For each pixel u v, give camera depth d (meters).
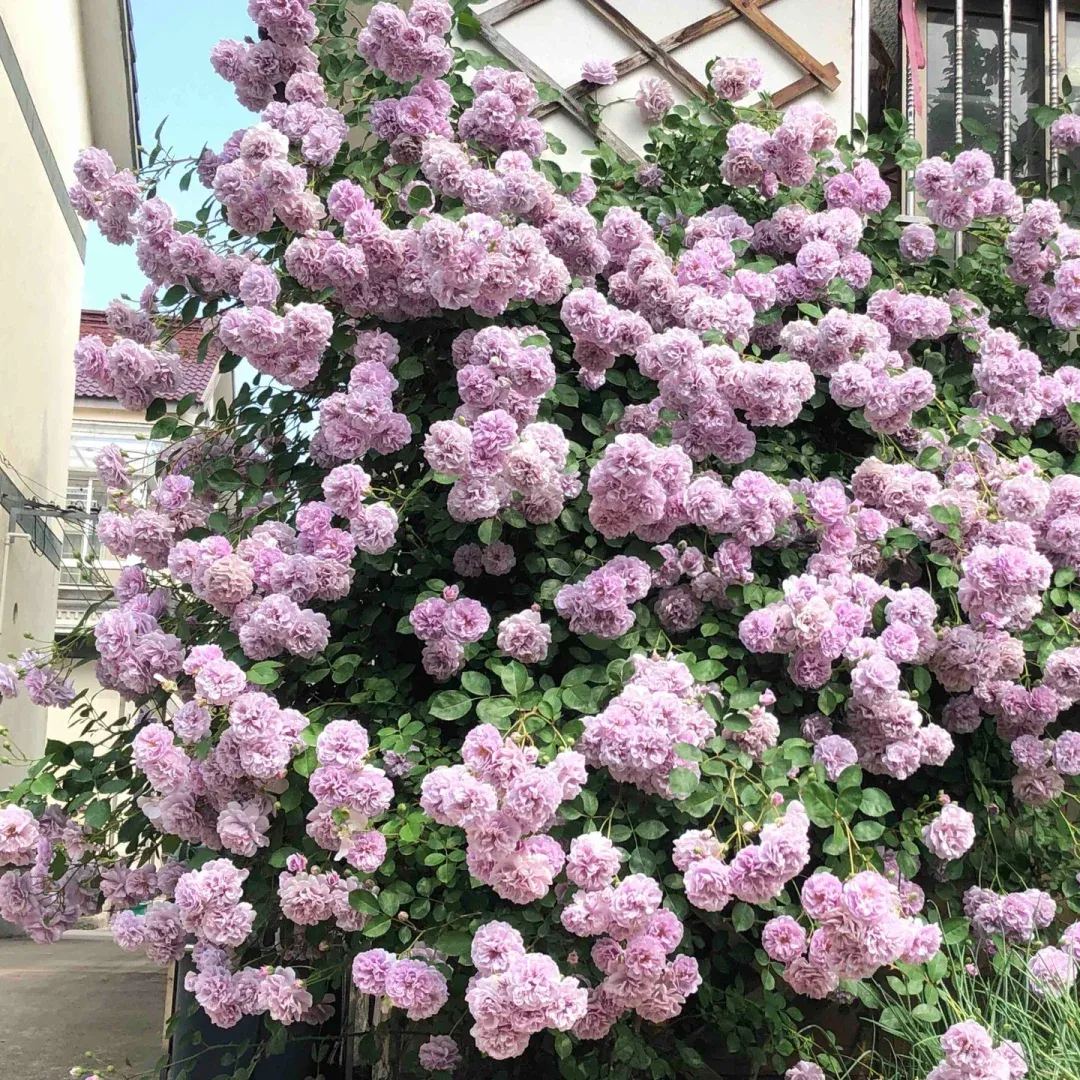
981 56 4.08
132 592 2.70
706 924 2.32
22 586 7.65
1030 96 4.09
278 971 2.12
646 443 2.13
